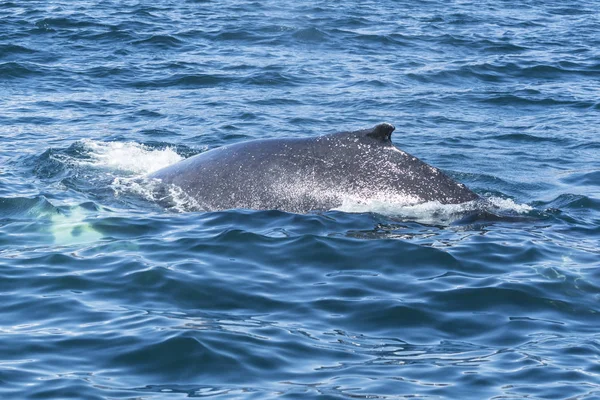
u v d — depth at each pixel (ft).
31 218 182.70
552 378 118.62
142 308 138.21
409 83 365.20
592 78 381.40
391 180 189.78
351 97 337.11
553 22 527.40
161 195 197.57
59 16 469.57
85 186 209.05
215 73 370.53
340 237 170.09
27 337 127.13
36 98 323.57
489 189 220.84
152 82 355.15
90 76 361.51
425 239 171.53
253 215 182.50
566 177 235.40
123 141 262.26
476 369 121.08
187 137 270.87
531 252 166.50
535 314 140.46
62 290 144.25
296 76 370.94
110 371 118.52
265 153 197.06
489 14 548.72
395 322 136.26
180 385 115.14
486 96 345.51
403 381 117.29
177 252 161.99
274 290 146.72
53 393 112.16
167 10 514.27
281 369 120.16
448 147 268.82
